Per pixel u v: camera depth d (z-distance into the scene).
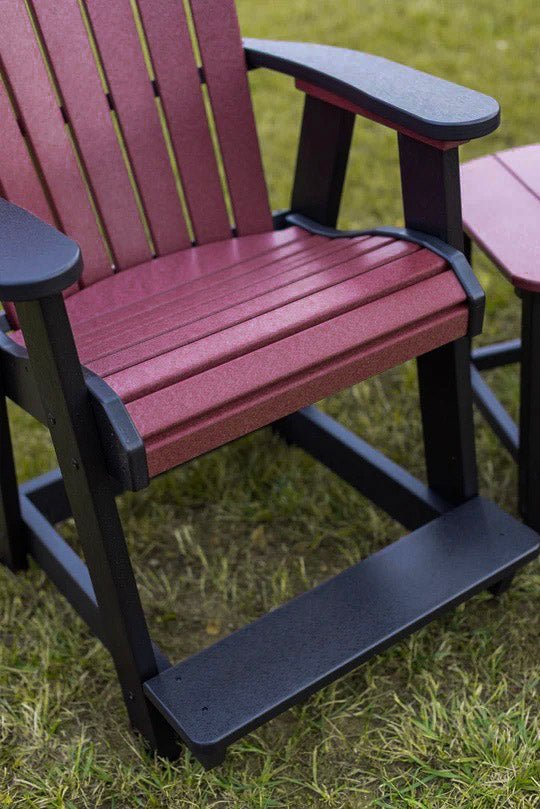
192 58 1.85
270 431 2.27
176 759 1.65
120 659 1.57
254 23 4.11
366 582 1.67
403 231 1.66
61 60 1.72
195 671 1.55
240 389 1.38
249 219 1.97
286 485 2.15
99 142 1.80
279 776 1.60
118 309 1.67
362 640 1.58
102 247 1.83
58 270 1.17
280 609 1.64
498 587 1.81
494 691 1.70
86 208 1.80
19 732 1.69
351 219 2.98
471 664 1.75
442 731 1.62
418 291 1.54
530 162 1.99
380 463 1.95
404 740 1.62
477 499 1.84
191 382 1.36
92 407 1.31
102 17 1.75
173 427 1.34
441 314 1.56
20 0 1.66
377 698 1.70
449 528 1.77
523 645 1.78
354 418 2.32
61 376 1.27
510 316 2.60
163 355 1.40
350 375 1.50
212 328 1.46
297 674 1.53
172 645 1.85
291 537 2.05
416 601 1.63
